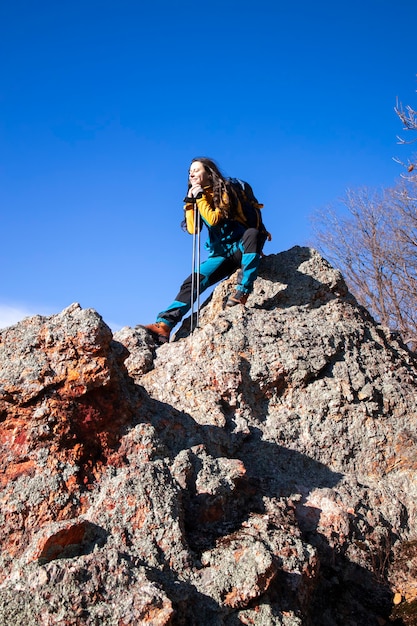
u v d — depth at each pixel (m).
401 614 3.67
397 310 18.56
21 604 2.72
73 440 3.47
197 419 4.45
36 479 3.31
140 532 3.21
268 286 5.82
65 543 3.03
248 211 5.76
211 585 3.08
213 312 5.83
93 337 3.62
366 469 4.70
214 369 4.75
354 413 4.86
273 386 4.84
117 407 3.71
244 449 4.46
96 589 2.79
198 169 5.69
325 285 5.79
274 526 3.64
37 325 3.73
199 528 3.48
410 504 4.54
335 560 3.91
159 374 4.89
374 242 19.55
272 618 3.07
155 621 2.71
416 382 5.37
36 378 3.49
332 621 3.55
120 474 3.44
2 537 3.16
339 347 5.20
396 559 4.15
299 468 4.50
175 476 3.57
